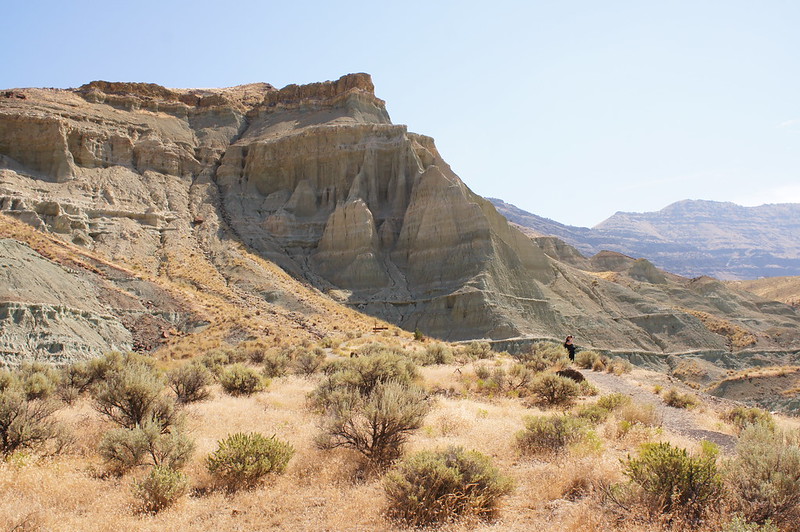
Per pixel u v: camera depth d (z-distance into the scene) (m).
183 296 56.38
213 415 16.94
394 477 9.49
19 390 17.08
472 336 71.00
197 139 108.25
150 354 43.53
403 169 95.88
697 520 8.11
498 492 9.45
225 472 10.99
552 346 40.34
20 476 10.67
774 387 56.94
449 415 15.84
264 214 94.31
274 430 14.90
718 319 103.88
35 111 88.75
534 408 18.83
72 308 41.72
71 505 9.80
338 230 87.94
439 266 83.19
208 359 34.66
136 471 11.46
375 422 12.11
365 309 76.62
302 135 100.75
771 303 122.56
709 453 11.09
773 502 8.16
